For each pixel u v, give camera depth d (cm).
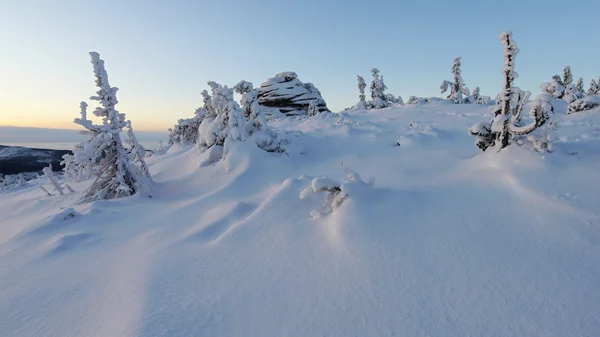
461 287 316
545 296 289
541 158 561
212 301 338
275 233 490
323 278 360
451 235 405
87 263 493
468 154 883
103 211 784
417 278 338
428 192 544
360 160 1055
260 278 377
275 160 1077
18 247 588
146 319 305
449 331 263
